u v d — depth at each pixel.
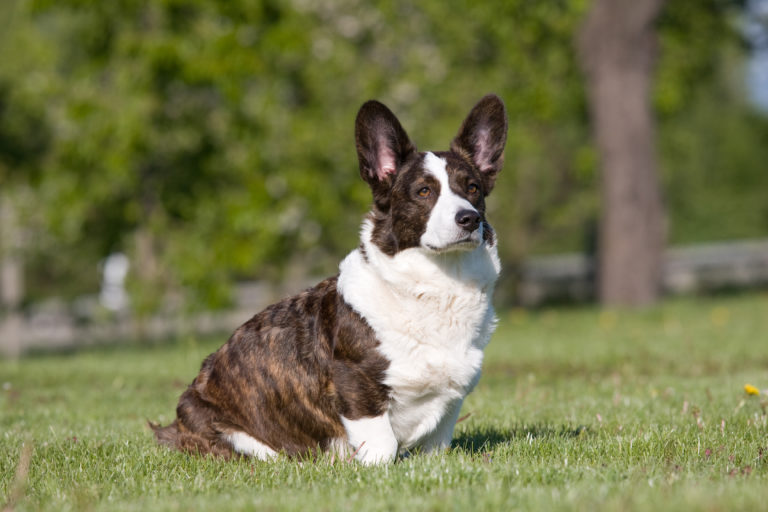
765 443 5.05
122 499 4.10
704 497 3.42
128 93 15.90
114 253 18.58
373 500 3.75
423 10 20.41
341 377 4.59
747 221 43.31
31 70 18.75
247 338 5.02
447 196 4.57
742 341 11.89
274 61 17.34
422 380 4.55
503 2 19.03
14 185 19.34
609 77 18.27
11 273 26.28
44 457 5.13
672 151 25.84
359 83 19.91
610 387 8.17
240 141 16.83
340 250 22.28
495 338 13.86
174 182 17.11
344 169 18.45
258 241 16.70
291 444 4.86
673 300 20.50
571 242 40.69
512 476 4.16
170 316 19.09
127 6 15.94
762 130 45.19
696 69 22.78
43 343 24.92
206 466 4.75
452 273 4.56
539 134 24.53
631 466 4.39
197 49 16.05
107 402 8.09
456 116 20.58
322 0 20.42
